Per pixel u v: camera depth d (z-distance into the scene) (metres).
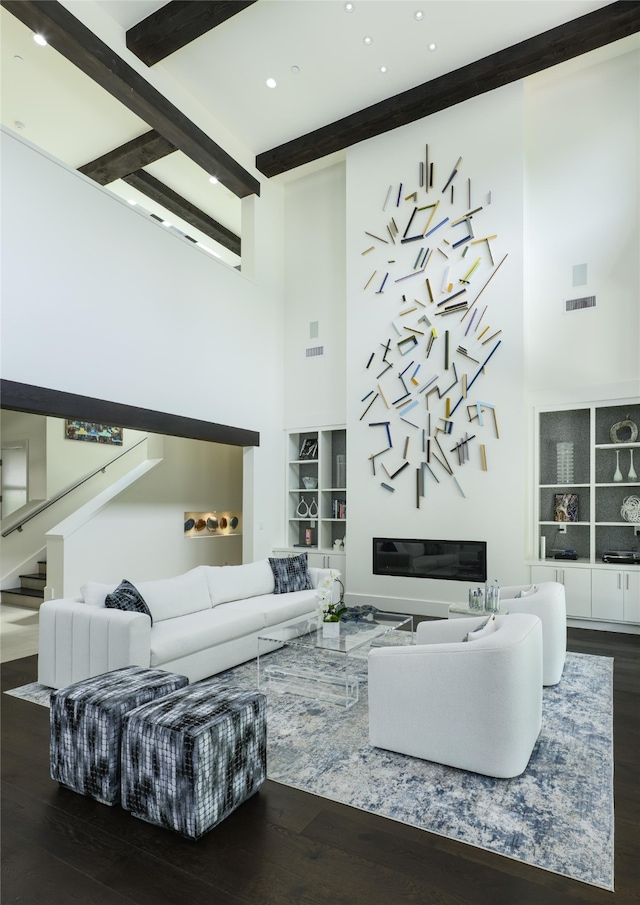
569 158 6.17
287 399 7.95
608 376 5.84
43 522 7.94
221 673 4.32
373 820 2.33
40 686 4.02
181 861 2.08
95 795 2.51
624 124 5.93
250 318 7.36
